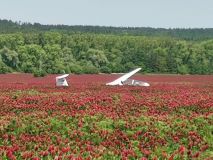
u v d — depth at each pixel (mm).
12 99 85438
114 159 39281
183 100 85438
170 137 49688
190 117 61250
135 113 65688
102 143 45281
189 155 41375
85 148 42156
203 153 43438
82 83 149500
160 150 43406
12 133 50281
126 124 54688
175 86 134000
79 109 71438
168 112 70250
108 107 71750
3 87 120875
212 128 54562
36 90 110750
